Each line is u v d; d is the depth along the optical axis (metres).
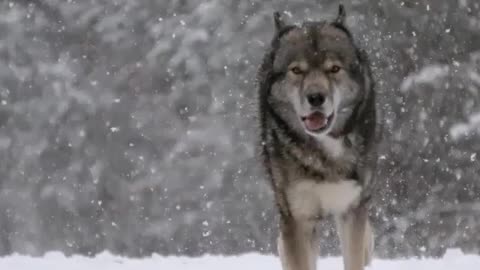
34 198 80.25
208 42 73.31
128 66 78.69
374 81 22.77
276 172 21.88
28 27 84.31
